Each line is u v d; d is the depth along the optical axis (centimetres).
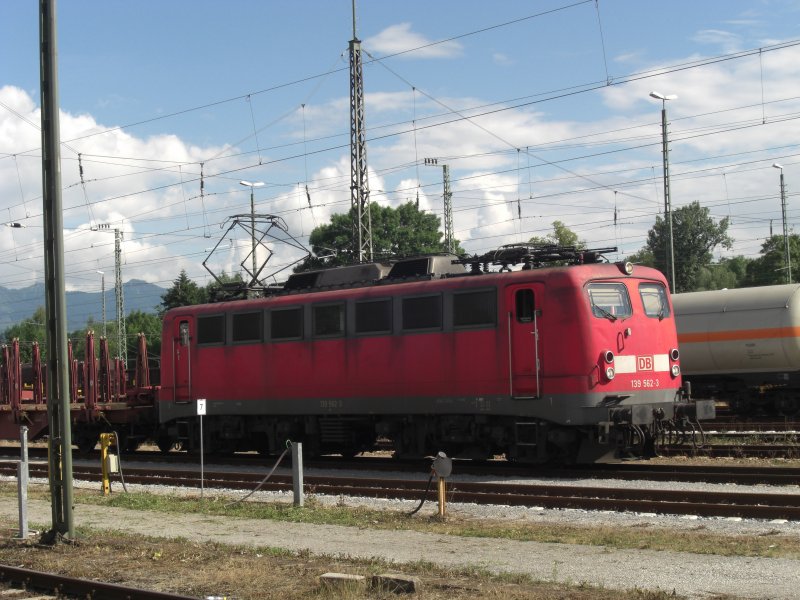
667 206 3838
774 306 3319
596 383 1984
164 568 1198
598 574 1087
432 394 2195
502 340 2084
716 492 1599
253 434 2695
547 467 2144
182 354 2758
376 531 1436
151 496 1917
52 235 1389
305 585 1078
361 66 3488
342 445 2534
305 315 2459
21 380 3416
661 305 2167
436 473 1538
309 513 1620
